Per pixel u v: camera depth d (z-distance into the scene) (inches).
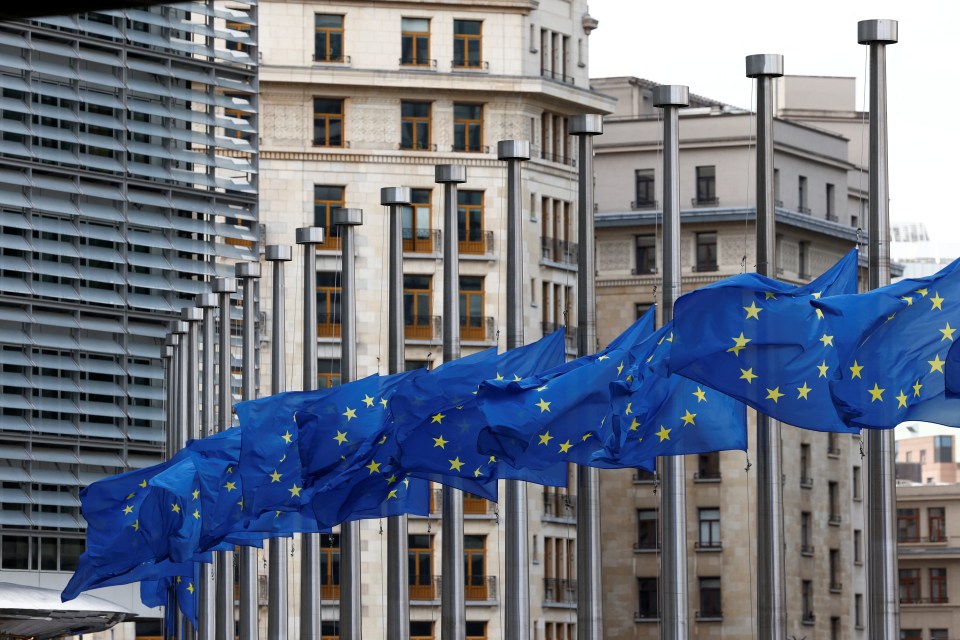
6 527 3602.4
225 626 3016.7
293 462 2333.9
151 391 3769.7
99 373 3700.8
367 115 4574.3
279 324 2778.1
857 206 5821.9
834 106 6072.8
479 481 2121.1
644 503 5359.3
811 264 5556.1
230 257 3814.0
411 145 4603.8
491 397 1948.8
